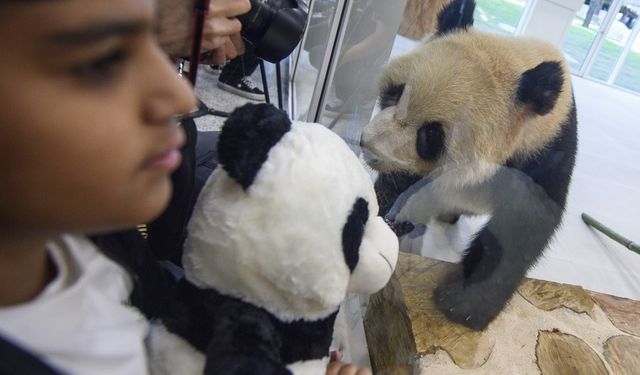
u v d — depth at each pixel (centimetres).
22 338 26
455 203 68
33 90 17
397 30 76
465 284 70
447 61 61
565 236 98
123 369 32
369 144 68
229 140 35
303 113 130
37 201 20
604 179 111
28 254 26
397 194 68
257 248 34
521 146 59
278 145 37
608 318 77
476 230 72
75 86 18
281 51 57
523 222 64
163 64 21
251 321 36
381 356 71
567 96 59
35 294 28
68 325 28
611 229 100
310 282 36
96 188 20
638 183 113
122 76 20
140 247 42
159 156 22
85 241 34
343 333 68
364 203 40
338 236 36
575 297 80
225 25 49
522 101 56
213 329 36
